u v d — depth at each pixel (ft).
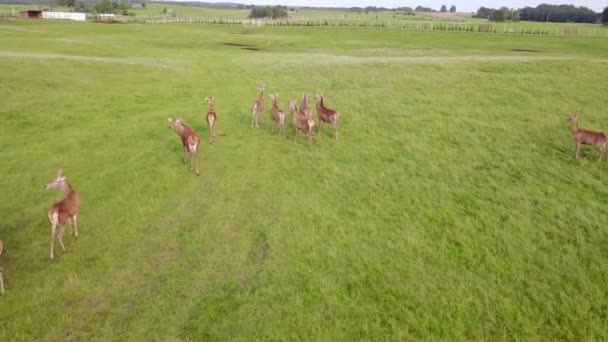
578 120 76.02
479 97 94.32
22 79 97.35
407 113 83.15
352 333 29.89
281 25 357.00
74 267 36.40
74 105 85.61
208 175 56.18
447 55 166.09
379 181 53.31
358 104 90.94
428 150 63.62
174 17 481.87
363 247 39.17
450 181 53.16
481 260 37.50
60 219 37.27
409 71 123.95
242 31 290.15
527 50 189.37
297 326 30.40
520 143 66.13
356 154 63.00
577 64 123.75
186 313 31.53
